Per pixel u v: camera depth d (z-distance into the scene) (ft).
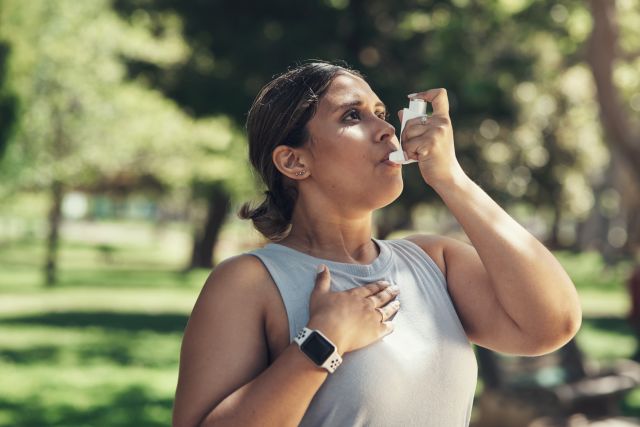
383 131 6.52
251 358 6.21
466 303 6.85
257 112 6.89
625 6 42.91
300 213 6.80
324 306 6.02
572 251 160.86
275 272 6.38
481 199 6.45
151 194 123.44
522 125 56.70
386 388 6.04
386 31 46.19
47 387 34.99
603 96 31.50
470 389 6.60
